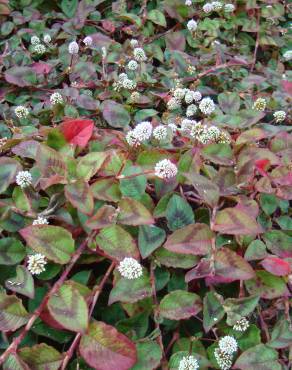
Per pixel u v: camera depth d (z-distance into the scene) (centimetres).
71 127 16
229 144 18
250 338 14
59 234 14
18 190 15
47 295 13
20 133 18
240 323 14
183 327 14
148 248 14
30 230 13
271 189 16
